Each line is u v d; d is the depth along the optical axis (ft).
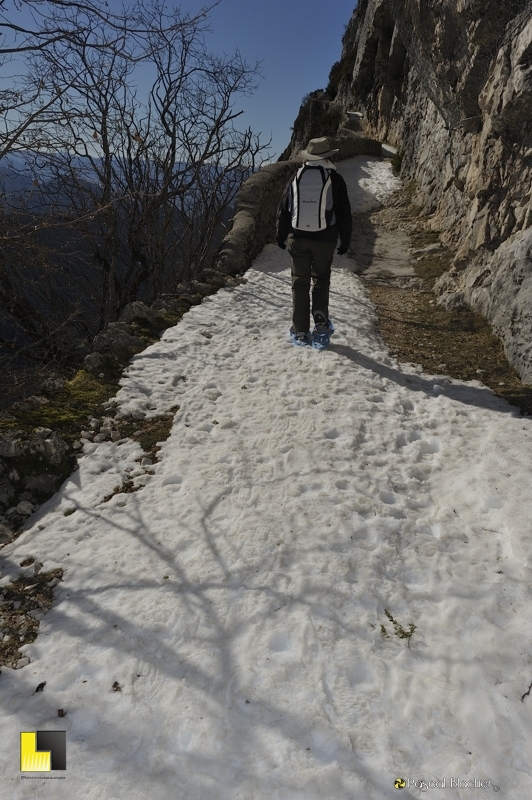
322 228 13.64
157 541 8.18
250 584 7.38
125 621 6.82
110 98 24.68
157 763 5.19
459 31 20.18
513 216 17.17
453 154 27.30
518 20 16.62
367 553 8.00
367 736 5.49
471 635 6.64
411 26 26.18
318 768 5.15
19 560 7.90
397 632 6.78
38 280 20.74
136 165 28.78
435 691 5.96
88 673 6.19
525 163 16.70
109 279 27.25
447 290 20.06
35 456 9.68
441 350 15.94
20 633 6.75
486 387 13.64
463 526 8.64
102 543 8.21
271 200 28.91
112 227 25.54
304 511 8.79
